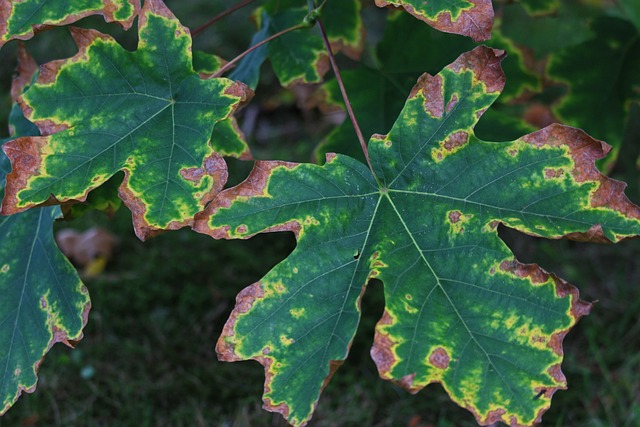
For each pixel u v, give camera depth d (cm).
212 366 133
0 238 81
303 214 73
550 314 70
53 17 74
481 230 73
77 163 73
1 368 78
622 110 106
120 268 154
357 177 74
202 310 144
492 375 70
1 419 121
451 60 100
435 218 73
